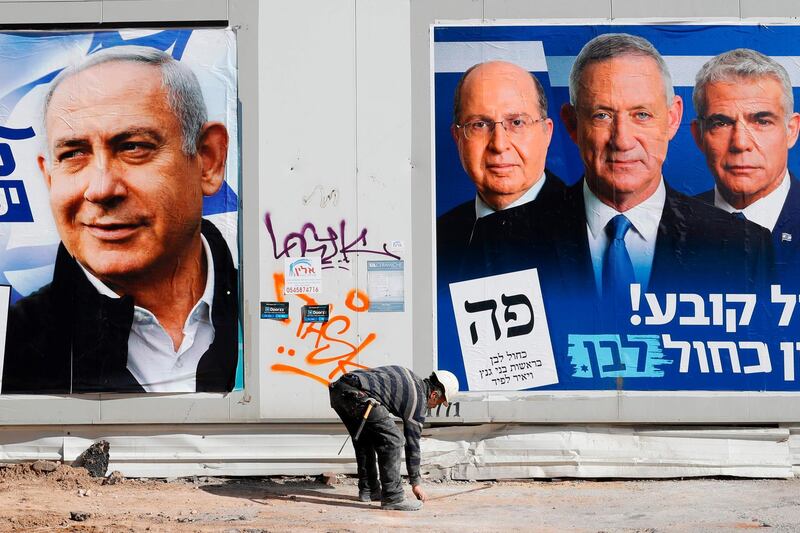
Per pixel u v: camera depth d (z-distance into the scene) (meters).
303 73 7.80
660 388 7.73
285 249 7.79
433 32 7.79
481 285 7.78
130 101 7.78
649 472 7.80
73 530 6.20
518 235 7.78
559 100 7.78
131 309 7.78
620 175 7.76
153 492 7.43
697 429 7.80
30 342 7.77
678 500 7.16
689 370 7.73
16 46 7.77
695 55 7.78
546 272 7.77
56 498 7.16
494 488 7.60
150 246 7.77
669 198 7.78
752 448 7.77
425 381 6.95
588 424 7.81
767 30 7.77
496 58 7.78
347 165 7.79
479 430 7.85
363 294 7.78
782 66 7.77
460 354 7.77
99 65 7.77
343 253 7.79
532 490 7.53
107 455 7.79
